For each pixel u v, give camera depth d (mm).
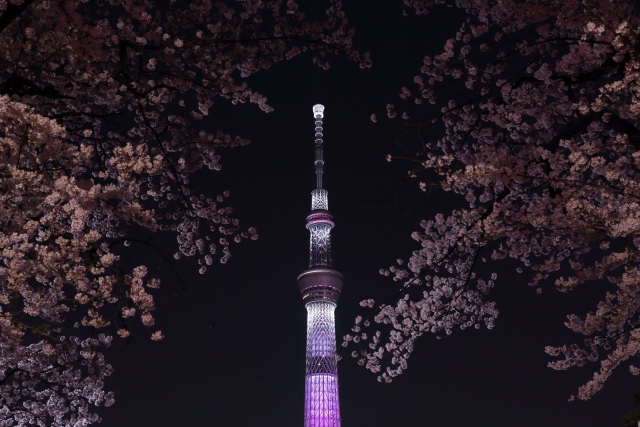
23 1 9430
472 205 15961
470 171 11641
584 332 12281
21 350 14758
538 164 11445
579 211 10977
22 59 13078
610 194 10922
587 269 12664
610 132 12641
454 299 16922
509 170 11539
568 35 12594
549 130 14758
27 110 8320
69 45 11234
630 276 11344
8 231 9578
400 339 18188
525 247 15180
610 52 10789
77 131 14180
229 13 14828
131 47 12008
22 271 9117
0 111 8148
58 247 9789
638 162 10023
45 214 9438
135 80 13484
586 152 10672
